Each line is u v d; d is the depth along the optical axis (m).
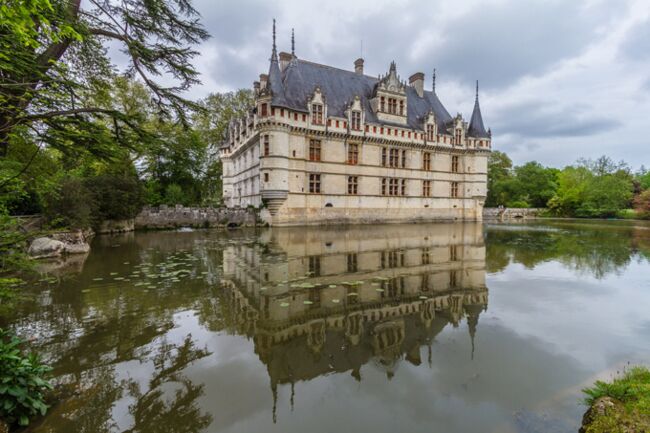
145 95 30.78
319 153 33.22
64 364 5.19
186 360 5.36
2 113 5.95
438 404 4.20
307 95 33.25
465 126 42.53
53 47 8.09
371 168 36.03
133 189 25.83
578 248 18.14
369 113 36.47
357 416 3.97
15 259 5.40
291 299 8.45
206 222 30.05
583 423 3.75
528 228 33.56
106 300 8.30
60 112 6.71
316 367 5.18
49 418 3.93
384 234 24.84
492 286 9.91
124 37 9.92
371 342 6.07
